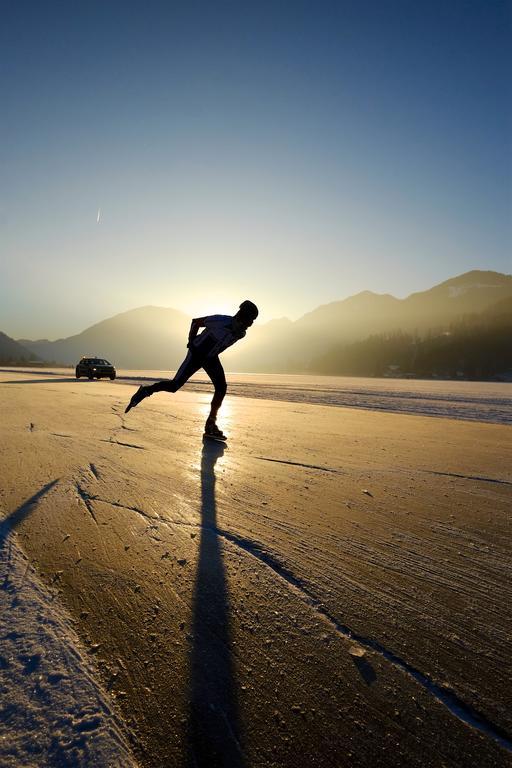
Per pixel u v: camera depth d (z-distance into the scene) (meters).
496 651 1.30
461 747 0.98
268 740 0.99
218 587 1.63
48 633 1.32
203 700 1.10
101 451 3.85
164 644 1.30
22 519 2.22
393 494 2.79
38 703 1.05
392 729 1.03
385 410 10.40
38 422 5.62
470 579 1.72
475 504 2.62
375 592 1.62
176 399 10.56
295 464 3.54
